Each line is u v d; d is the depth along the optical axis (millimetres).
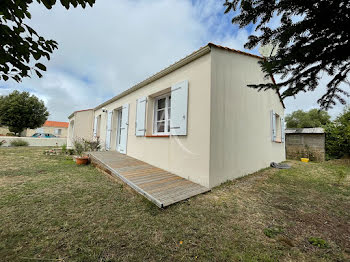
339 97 1730
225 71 3445
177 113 3699
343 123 6938
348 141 6855
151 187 2732
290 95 1707
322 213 2094
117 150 7031
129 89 5734
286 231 1699
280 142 6590
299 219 1943
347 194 2732
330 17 1046
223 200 2453
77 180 3418
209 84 3078
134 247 1443
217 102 3197
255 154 4418
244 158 3941
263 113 4930
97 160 4723
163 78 4320
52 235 1584
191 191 2689
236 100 3725
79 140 8109
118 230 1688
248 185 3180
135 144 5320
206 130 3049
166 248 1438
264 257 1328
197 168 3150
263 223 1848
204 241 1533
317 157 7973
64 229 1686
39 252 1358
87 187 2996
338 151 7398
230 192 2791
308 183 3361
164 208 2166
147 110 4871
